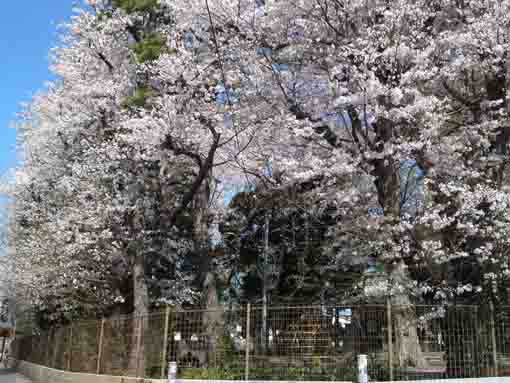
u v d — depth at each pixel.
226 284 25.61
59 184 20.67
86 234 18.41
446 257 12.32
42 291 21.61
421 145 12.44
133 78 18.64
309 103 15.55
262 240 24.92
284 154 15.78
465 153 13.64
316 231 21.73
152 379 12.12
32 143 22.64
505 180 13.98
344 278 20.12
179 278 21.61
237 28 16.52
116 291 21.02
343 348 10.89
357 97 12.74
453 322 11.24
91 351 15.88
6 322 43.34
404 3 12.96
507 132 13.59
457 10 13.70
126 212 19.00
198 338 12.05
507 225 11.75
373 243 13.40
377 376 10.59
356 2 13.80
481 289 12.02
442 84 14.62
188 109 16.34
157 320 12.86
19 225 25.84
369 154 12.94
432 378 10.96
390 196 13.84
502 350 11.10
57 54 20.72
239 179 22.44
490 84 13.81
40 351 24.11
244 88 16.42
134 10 18.59
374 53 12.69
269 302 20.94
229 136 17.28
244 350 11.48
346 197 13.59
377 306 10.99
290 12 15.23
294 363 11.05
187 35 17.62
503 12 12.35
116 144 17.36
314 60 15.70
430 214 12.30
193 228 21.86
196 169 20.98
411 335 11.02
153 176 19.70
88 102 18.86
